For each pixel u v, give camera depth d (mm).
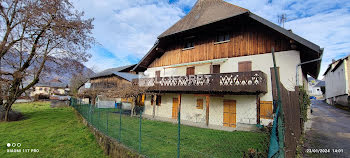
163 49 17000
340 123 12992
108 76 29109
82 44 16500
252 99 11320
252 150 4230
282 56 10438
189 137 8195
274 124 3443
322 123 13008
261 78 9883
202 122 13242
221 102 12656
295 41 9516
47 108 26094
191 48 14875
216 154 5625
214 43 13406
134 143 6684
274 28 9828
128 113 18812
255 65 11297
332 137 8133
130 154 5332
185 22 16031
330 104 33906
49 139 8852
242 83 10508
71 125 12469
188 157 5422
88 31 16406
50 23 14516
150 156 5359
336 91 30250
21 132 10367
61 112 21016
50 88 57688
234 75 10773
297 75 9695
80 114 15352
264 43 11219
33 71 15508
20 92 15391
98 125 9273
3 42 13148
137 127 10391
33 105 30625
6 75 14133
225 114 12305
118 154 6008
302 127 7766
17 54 14555
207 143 7102
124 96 15844
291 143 4109
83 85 40594
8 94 14578
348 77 24609
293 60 10039
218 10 14250
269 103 10586
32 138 9031
